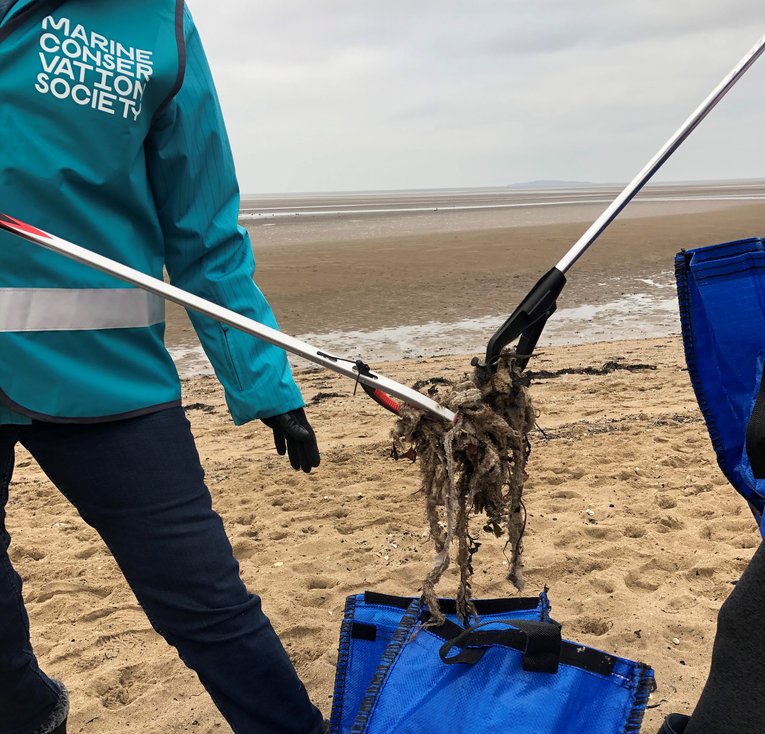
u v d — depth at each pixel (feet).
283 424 6.34
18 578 6.31
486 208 232.32
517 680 5.57
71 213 5.42
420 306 47.83
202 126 5.94
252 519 13.88
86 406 5.58
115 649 9.86
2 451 5.90
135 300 5.77
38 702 6.59
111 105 5.40
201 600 5.98
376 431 19.47
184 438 6.08
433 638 6.06
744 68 5.41
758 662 4.31
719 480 14.32
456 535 6.14
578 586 10.76
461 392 5.55
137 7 5.62
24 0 5.20
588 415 19.38
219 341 6.14
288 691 6.43
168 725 8.33
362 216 193.67
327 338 39.73
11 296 5.34
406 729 5.56
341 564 11.83
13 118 5.23
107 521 5.89
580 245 5.51
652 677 5.58
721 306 5.01
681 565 11.25
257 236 119.96
